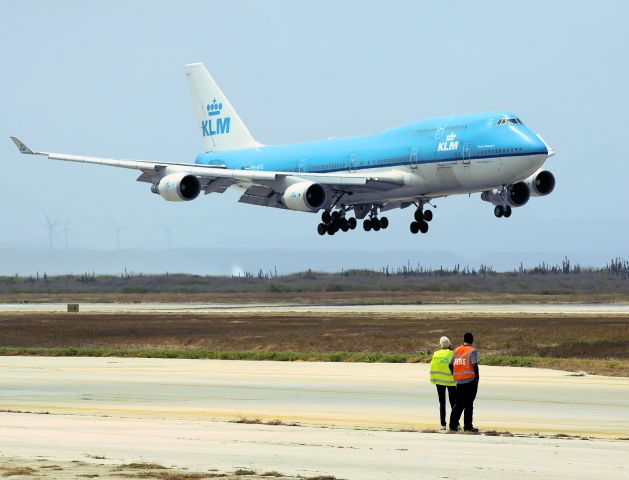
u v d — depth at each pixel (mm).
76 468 53062
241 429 70688
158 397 92812
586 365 114312
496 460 56406
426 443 63531
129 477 50406
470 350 71812
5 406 86688
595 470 53031
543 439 66188
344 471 52812
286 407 85562
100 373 114875
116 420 76250
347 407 85438
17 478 49812
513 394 92812
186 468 53500
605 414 80062
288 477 50719
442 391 73375
